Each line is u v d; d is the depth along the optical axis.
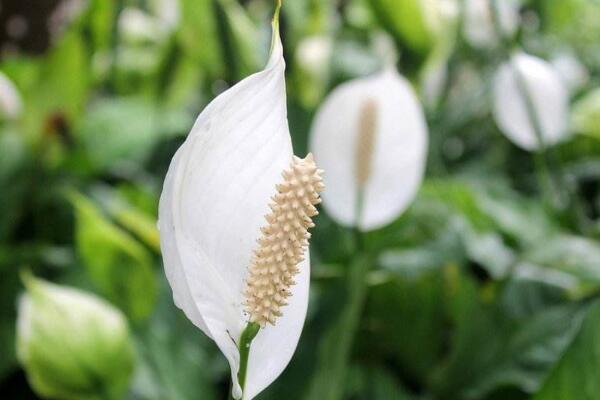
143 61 1.93
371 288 1.40
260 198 0.95
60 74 1.68
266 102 0.94
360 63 1.69
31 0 1.77
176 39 1.77
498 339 1.38
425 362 1.42
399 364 1.43
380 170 1.27
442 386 1.37
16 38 1.79
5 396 1.45
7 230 1.57
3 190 1.59
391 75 1.28
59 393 1.26
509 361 1.36
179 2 1.66
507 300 1.40
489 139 2.07
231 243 0.94
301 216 0.90
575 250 1.44
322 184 0.90
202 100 1.98
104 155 1.67
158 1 1.99
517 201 1.65
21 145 1.62
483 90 1.99
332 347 1.26
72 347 1.25
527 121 1.54
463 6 1.87
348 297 1.29
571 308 1.37
